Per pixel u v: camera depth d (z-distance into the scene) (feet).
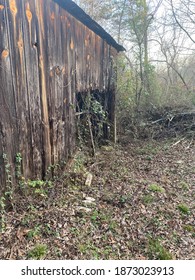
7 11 9.64
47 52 12.73
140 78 31.78
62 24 14.17
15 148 10.78
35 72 11.81
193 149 23.95
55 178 14.29
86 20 16.46
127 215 12.29
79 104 19.89
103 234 10.66
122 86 29.27
